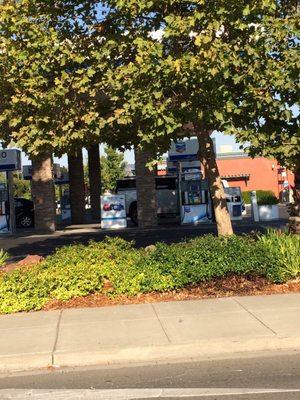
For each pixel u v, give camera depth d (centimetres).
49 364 482
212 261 702
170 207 1988
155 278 693
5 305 647
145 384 425
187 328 548
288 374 434
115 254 749
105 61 691
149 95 637
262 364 463
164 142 749
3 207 1730
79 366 482
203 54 600
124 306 652
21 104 700
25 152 757
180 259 706
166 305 648
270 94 652
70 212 2264
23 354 486
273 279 710
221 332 529
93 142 781
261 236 820
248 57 636
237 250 712
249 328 539
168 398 392
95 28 725
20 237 1598
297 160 710
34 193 1755
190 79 620
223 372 446
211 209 1816
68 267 704
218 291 697
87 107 701
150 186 1767
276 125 702
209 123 736
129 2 638
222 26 650
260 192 2664
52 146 714
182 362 480
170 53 663
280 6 686
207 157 826
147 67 619
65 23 728
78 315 619
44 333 553
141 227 1770
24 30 672
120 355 488
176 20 627
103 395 404
